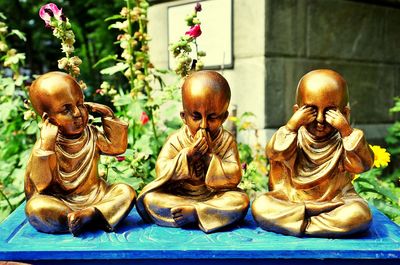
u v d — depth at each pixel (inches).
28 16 188.2
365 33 118.7
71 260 41.5
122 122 49.4
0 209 72.6
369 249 40.4
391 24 124.8
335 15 110.8
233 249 40.6
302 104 45.9
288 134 46.1
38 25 188.4
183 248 40.9
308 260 41.2
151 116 76.7
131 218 50.3
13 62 80.4
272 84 99.2
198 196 48.9
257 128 99.5
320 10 107.3
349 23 114.3
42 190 45.5
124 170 65.0
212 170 47.1
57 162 45.9
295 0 101.8
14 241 43.0
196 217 46.1
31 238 43.8
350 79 116.8
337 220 43.1
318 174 46.1
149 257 40.8
